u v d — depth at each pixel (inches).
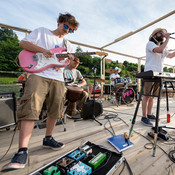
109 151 40.7
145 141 52.6
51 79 41.4
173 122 77.8
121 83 136.3
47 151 45.4
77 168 31.4
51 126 46.9
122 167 36.0
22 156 34.8
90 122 79.0
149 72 42.5
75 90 65.2
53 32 45.4
